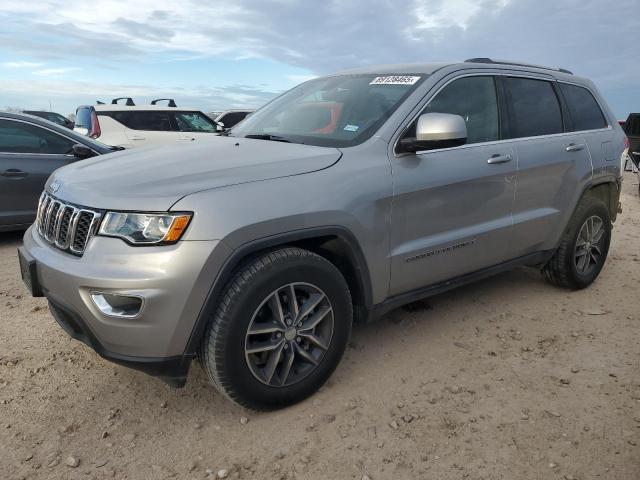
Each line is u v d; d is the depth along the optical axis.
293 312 2.78
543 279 4.99
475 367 3.35
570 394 3.07
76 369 3.27
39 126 6.17
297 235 2.70
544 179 4.10
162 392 3.04
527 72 4.26
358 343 3.64
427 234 3.37
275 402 2.81
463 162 3.51
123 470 2.44
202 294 2.46
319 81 4.21
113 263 2.43
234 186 2.61
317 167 2.90
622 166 4.96
